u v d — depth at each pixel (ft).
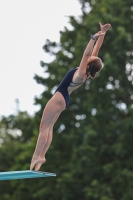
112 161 191.62
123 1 203.51
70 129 205.57
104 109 195.11
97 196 178.40
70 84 80.69
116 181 180.24
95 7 212.02
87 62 79.46
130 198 176.14
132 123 181.88
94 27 196.54
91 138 189.26
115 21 196.44
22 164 204.44
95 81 193.16
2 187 245.24
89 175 187.52
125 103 201.98
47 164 198.90
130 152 185.37
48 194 194.08
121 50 190.80
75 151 188.34
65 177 187.93
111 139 191.31
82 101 203.51
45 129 80.28
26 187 205.87
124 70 195.93
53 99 80.59
